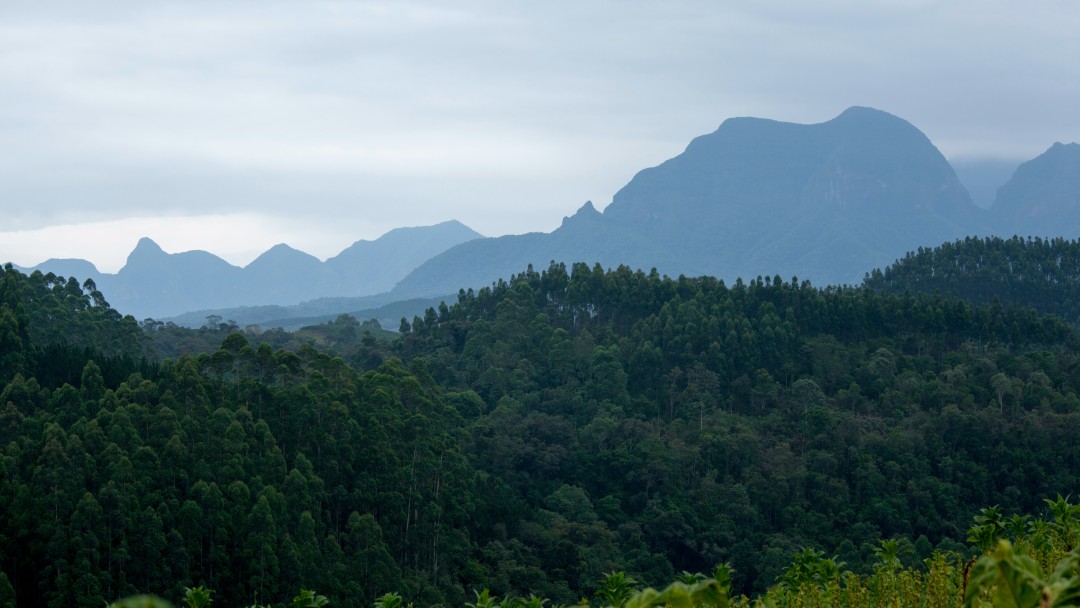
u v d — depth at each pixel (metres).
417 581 80.31
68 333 116.81
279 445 85.00
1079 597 13.35
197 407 81.88
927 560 30.44
